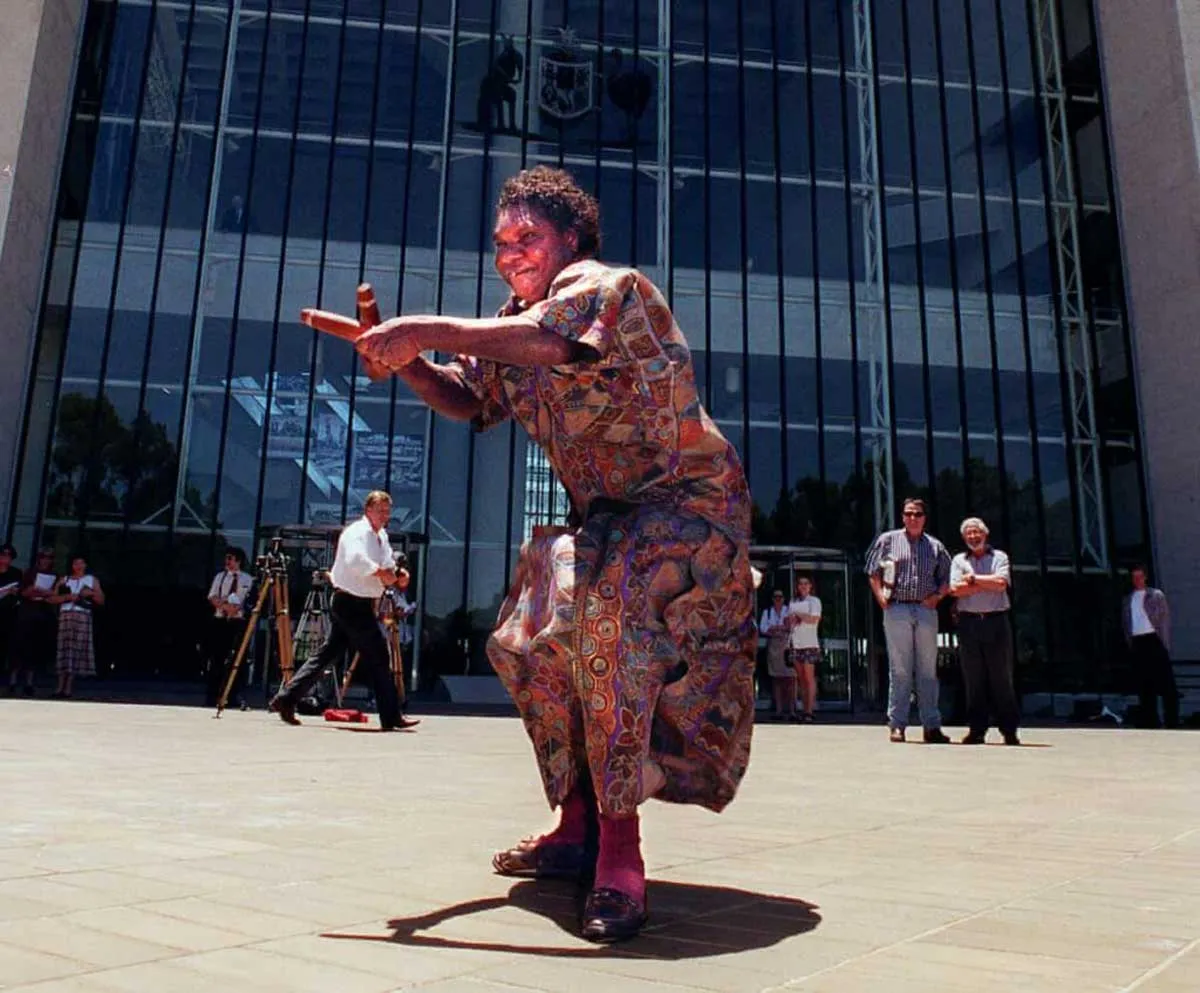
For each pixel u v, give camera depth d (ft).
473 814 10.93
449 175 55.88
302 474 50.96
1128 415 57.52
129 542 49.06
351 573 26.30
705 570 6.57
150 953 5.19
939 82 60.64
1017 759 20.86
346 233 54.29
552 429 6.87
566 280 6.36
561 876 7.40
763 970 5.13
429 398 7.22
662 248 56.54
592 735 6.17
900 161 59.31
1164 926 6.20
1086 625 54.60
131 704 34.24
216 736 21.72
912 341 57.06
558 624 6.28
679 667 6.59
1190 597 53.42
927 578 26.99
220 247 52.95
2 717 25.32
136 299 51.72
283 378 52.06
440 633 50.14
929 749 23.98
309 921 5.99
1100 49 62.28
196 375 51.34
